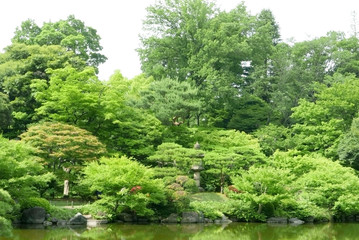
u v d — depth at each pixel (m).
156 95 44.47
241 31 60.94
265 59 67.38
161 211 31.31
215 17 59.66
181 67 57.81
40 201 27.59
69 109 37.94
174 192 31.89
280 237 25.41
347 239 24.86
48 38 53.84
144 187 28.98
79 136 32.38
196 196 36.56
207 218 32.28
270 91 64.50
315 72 64.38
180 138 44.19
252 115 58.69
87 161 32.53
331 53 64.62
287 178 32.88
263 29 61.53
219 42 56.72
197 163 38.12
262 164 41.44
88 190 32.88
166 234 25.47
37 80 38.69
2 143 24.86
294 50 65.69
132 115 41.47
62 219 27.78
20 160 25.16
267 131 51.81
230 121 59.78
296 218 34.34
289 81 62.84
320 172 36.34
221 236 25.31
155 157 37.12
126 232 25.64
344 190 35.34
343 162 43.97
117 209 30.27
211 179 41.12
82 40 54.69
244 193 33.25
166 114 42.72
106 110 37.97
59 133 32.62
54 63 43.06
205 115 59.16
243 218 33.53
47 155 32.50
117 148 40.34
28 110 43.59
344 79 55.84
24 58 46.16
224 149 42.88
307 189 37.22
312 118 50.97
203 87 56.38
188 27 56.53
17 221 26.78
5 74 43.03
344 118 49.72
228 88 55.09
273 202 33.41
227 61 57.41
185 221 31.27
